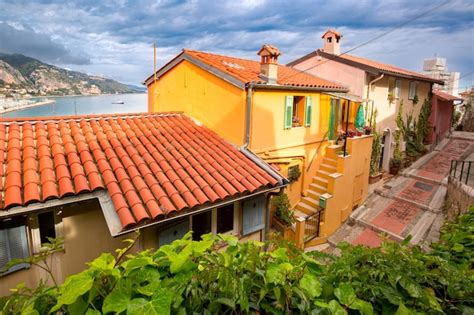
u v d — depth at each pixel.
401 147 18.67
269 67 9.52
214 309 1.69
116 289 1.57
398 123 17.97
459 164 18.23
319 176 12.96
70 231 5.54
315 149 12.73
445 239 3.19
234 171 7.38
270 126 10.08
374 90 15.19
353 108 14.52
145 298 1.60
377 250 2.33
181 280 1.71
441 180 15.66
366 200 14.41
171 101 11.63
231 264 1.88
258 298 1.83
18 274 5.05
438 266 2.37
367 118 15.00
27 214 5.07
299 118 11.75
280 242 2.43
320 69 15.54
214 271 1.71
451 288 2.05
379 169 17.09
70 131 7.13
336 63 14.88
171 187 6.04
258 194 7.39
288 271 1.89
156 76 12.02
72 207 5.51
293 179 11.84
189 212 5.76
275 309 1.80
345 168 12.21
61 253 5.48
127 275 1.72
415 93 19.42
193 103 10.48
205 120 10.10
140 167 6.40
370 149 14.08
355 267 2.19
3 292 4.91
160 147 7.56
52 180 5.27
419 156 20.09
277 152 10.59
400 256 2.32
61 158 5.91
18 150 5.91
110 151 6.60
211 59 10.38
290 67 16.30
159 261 1.87
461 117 33.69
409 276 2.12
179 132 8.88
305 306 1.76
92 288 1.58
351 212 13.20
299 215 11.67
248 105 8.82
